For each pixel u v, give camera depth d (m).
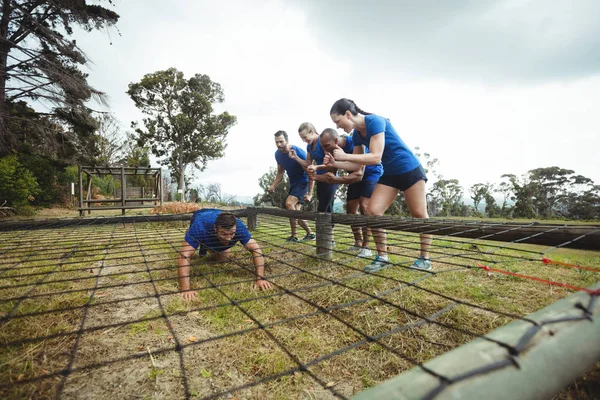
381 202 3.08
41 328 1.67
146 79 29.89
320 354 1.50
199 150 33.12
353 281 2.46
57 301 2.05
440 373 0.37
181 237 4.41
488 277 2.53
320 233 3.32
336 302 2.07
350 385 1.28
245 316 1.88
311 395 1.22
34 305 1.96
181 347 0.83
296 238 4.48
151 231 4.71
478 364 0.39
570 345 0.45
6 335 1.57
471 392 0.35
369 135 2.90
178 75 31.52
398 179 2.99
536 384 0.40
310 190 4.80
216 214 2.83
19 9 10.95
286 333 1.68
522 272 2.66
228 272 2.76
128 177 28.36
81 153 13.88
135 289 2.35
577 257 3.35
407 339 1.61
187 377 1.31
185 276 2.33
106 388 1.22
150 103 31.28
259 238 4.66
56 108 12.72
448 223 2.10
